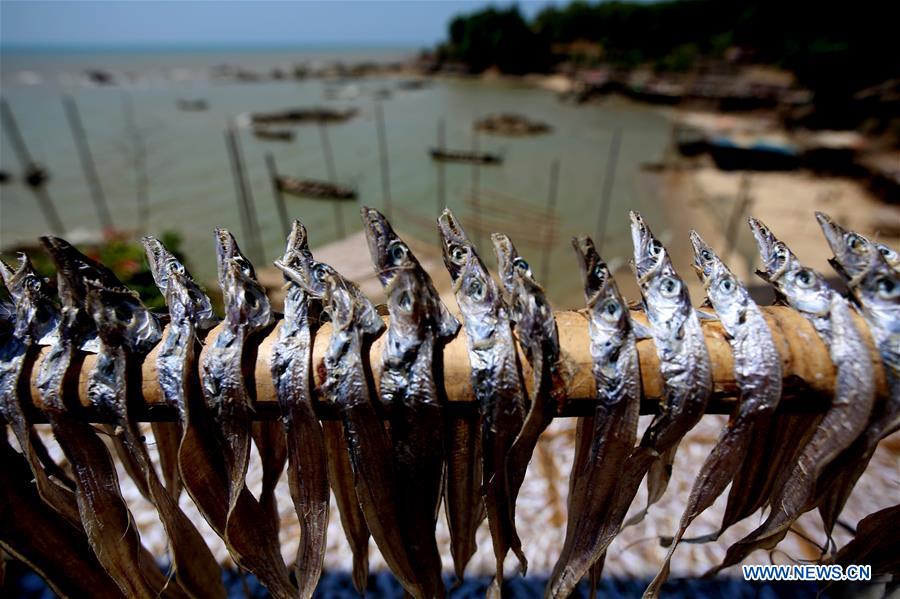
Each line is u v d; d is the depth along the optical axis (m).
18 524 2.11
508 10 77.06
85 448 1.97
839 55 31.12
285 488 3.38
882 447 3.54
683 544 3.01
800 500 1.89
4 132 37.28
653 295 1.85
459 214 23.45
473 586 2.86
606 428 1.82
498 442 1.85
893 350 1.73
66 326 1.87
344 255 13.02
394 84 75.56
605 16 75.06
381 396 1.80
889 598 2.40
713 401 1.80
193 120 44.41
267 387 1.86
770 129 36.28
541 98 60.62
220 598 2.45
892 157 25.06
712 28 65.12
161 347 1.88
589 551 2.07
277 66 114.31
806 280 1.90
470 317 1.82
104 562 2.11
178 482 2.53
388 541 2.05
